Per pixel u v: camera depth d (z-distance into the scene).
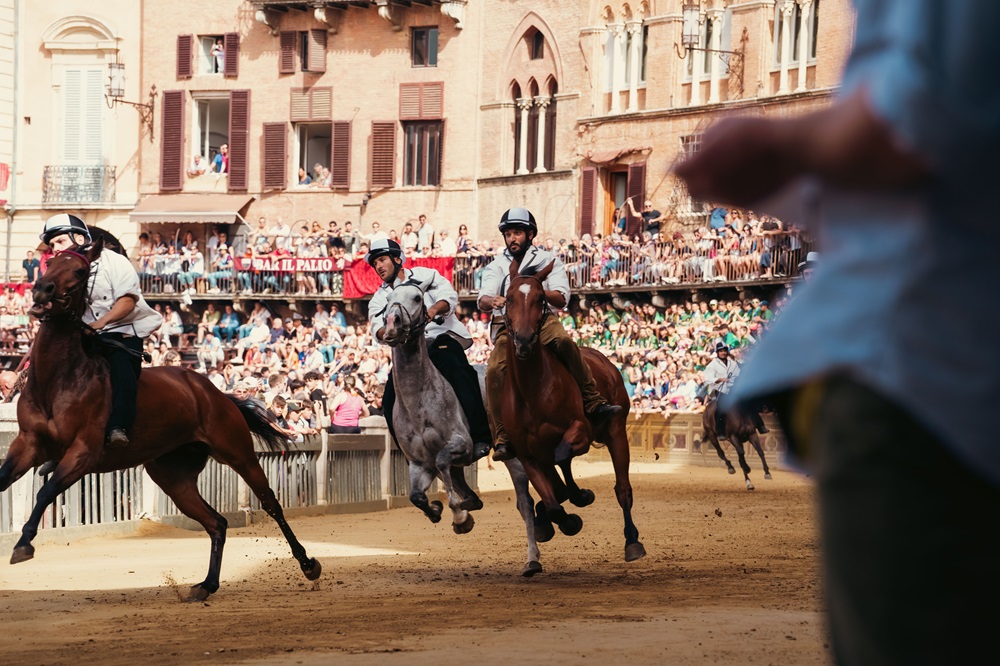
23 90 60.81
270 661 8.07
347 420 28.05
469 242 52.62
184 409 12.75
